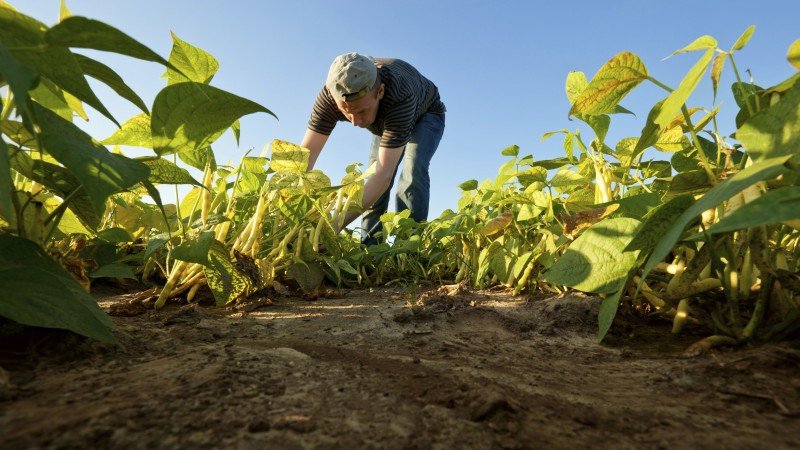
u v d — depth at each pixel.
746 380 0.86
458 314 1.58
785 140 0.90
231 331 1.28
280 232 2.13
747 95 1.20
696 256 1.11
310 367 0.92
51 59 0.85
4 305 0.78
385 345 1.21
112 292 1.92
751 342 1.05
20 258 0.95
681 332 1.26
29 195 1.04
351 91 2.87
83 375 0.80
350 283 2.54
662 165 1.82
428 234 2.93
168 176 1.27
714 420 0.73
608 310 1.19
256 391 0.75
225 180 1.80
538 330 1.40
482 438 0.64
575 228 1.58
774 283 1.06
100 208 0.81
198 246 1.35
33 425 0.59
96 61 0.93
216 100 1.09
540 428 0.69
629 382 0.94
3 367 0.82
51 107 1.10
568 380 0.96
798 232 1.26
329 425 0.65
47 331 0.96
